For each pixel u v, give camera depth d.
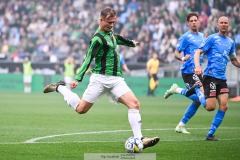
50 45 100.88
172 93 32.47
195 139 28.88
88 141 27.30
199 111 52.75
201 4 90.81
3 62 93.81
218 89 28.12
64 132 31.62
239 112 51.09
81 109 24.19
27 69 89.44
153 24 94.06
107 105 60.44
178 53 32.84
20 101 63.22
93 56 23.11
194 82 31.94
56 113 46.72
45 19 103.81
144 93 84.62
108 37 23.36
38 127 34.47
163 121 40.66
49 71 92.12
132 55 90.50
